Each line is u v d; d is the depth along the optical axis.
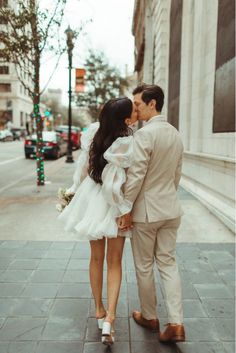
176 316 2.85
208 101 8.98
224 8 7.41
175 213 2.88
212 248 5.36
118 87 36.91
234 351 2.90
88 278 4.21
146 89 2.88
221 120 7.73
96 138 2.89
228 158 6.90
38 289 3.93
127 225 2.85
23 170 16.81
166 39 15.47
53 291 3.88
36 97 10.98
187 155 11.20
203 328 3.22
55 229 6.30
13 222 6.80
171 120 14.07
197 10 9.99
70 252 5.09
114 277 3.04
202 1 9.35
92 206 2.92
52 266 4.57
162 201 2.85
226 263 4.76
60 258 4.86
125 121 2.86
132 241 3.01
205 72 9.34
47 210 7.84
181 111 11.99
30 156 23.88
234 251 5.23
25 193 10.06
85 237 2.99
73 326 3.22
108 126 2.84
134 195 2.77
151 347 2.94
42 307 3.55
